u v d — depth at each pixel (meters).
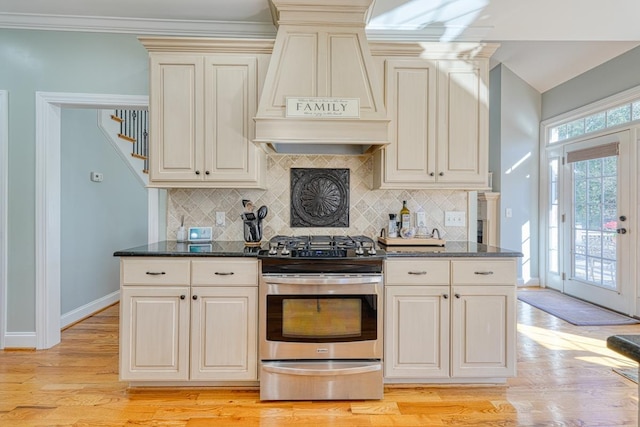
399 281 2.31
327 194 2.93
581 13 2.81
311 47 2.46
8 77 2.93
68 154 3.57
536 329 3.47
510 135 5.14
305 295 2.22
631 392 2.32
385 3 2.65
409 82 2.59
